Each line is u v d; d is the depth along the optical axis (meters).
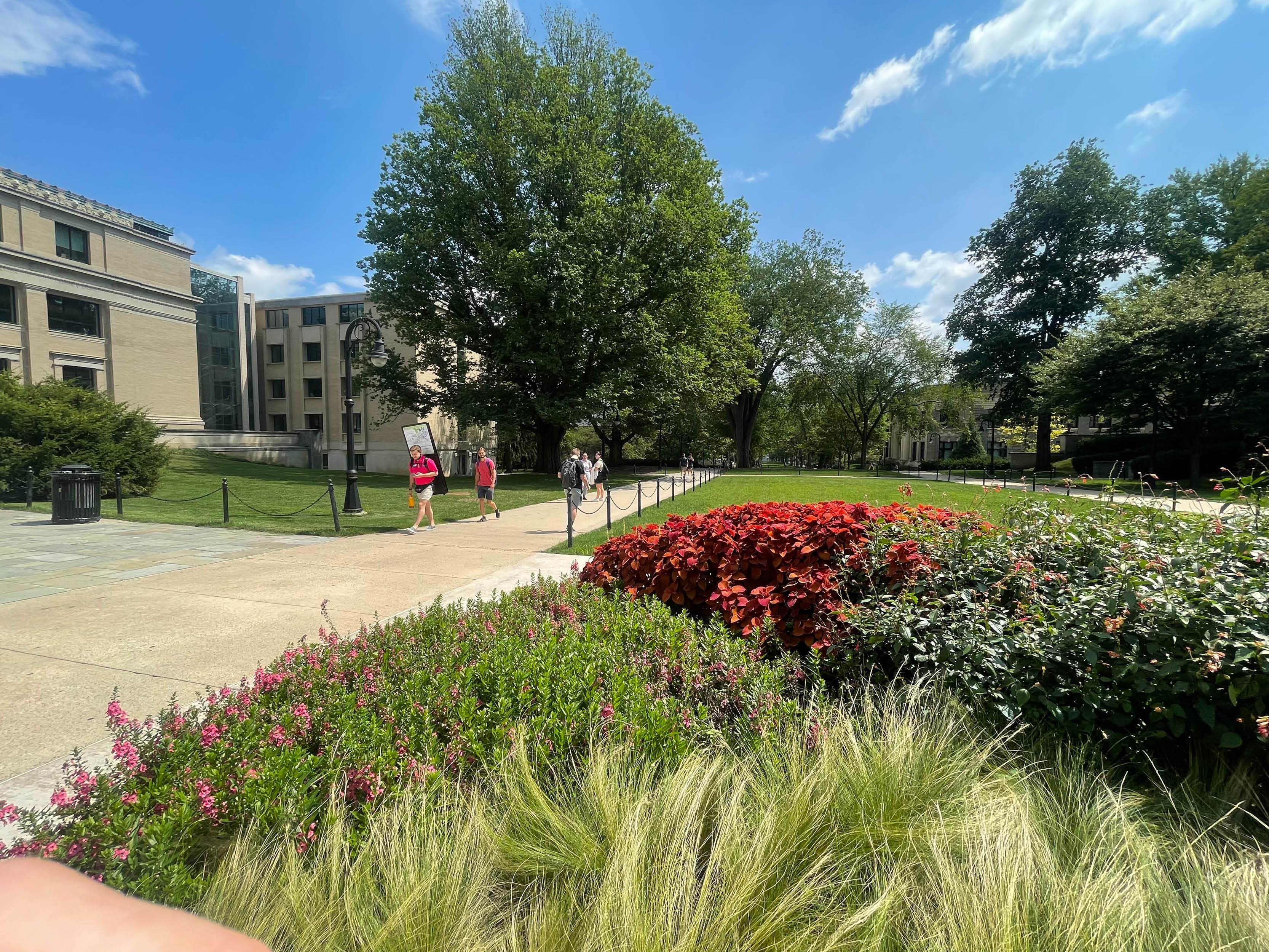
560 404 26.72
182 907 2.07
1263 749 2.72
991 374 41.75
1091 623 3.06
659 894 2.06
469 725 2.89
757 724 3.05
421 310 28.28
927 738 2.90
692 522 5.46
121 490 15.38
